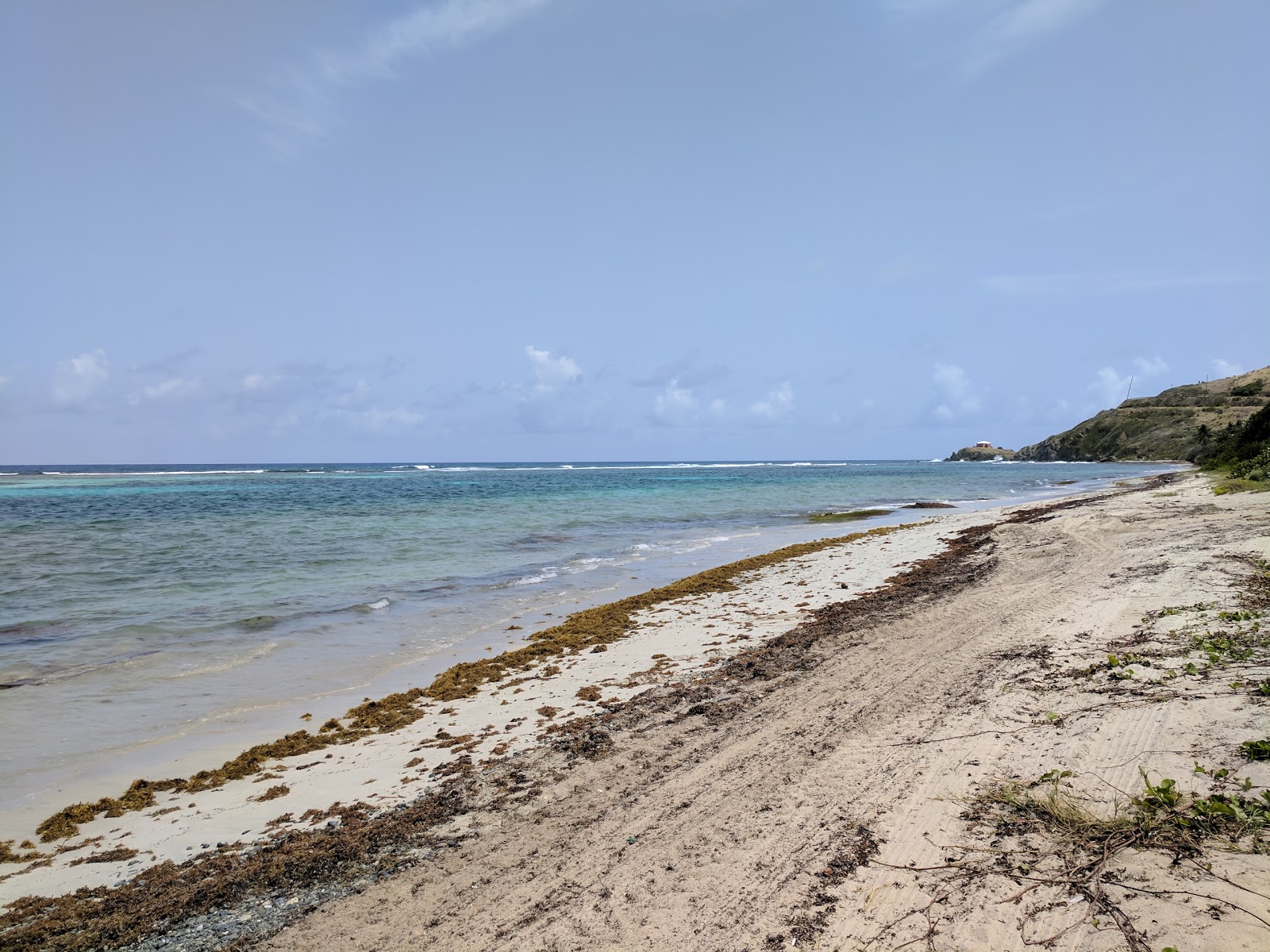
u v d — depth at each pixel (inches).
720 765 244.1
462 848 203.5
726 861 181.9
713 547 906.7
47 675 387.9
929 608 461.4
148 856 211.3
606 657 410.0
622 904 168.6
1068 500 1386.6
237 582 650.8
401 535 1005.2
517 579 677.9
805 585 607.8
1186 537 591.5
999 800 192.2
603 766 254.8
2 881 200.8
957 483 2645.2
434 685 366.6
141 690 366.6
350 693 364.8
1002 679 293.1
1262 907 132.7
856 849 179.3
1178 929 131.9
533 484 2551.7
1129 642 313.6
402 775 262.1
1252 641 279.1
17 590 610.2
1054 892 150.6
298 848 210.5
